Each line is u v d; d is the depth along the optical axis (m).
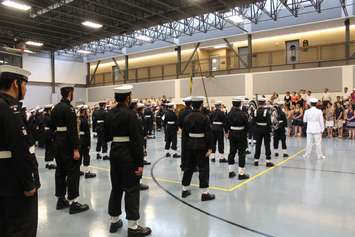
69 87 4.60
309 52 16.42
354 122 12.70
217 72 19.59
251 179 6.30
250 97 17.98
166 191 5.52
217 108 8.30
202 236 3.60
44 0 13.80
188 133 5.00
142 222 4.05
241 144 6.33
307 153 8.79
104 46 23.14
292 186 5.73
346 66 14.95
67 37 20.75
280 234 3.63
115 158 3.70
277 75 17.06
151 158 9.18
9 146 2.44
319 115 8.55
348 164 7.73
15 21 16.81
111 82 25.58
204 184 4.89
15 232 2.51
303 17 16.34
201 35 20.11
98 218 4.27
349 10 15.13
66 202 4.74
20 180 2.46
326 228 3.79
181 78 21.16
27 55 23.19
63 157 4.45
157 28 19.41
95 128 9.69
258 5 14.82
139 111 8.03
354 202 4.77
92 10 15.05
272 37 18.55
